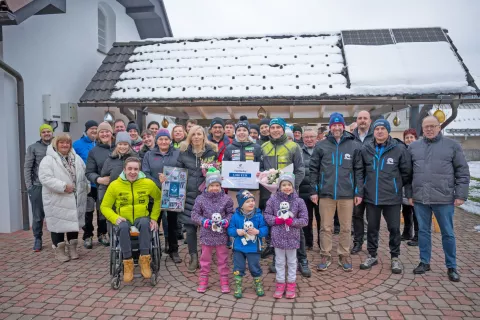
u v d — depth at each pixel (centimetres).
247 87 866
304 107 968
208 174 443
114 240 449
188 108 1023
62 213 533
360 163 491
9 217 703
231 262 544
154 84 913
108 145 577
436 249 588
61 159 547
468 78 803
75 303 407
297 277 478
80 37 964
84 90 976
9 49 708
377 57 880
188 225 495
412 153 488
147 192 471
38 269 511
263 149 502
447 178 463
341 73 882
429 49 880
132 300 414
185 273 495
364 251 583
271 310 388
